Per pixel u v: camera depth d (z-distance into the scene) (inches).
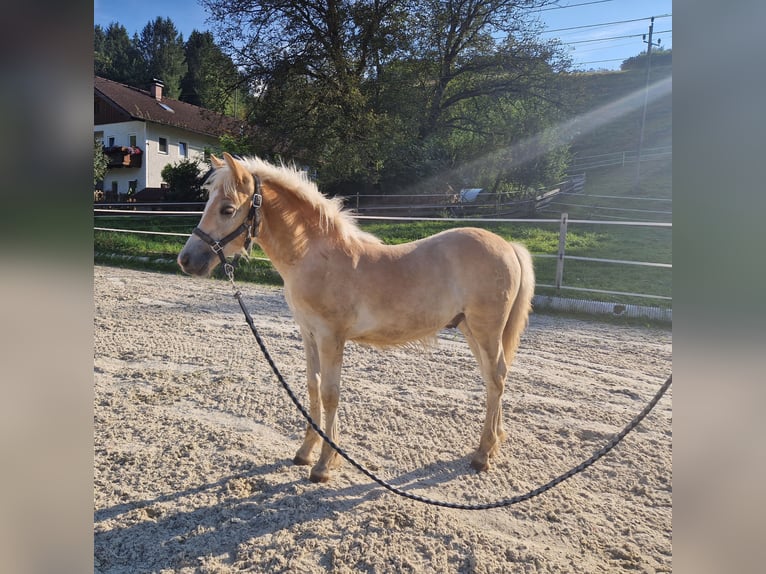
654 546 101.3
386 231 563.5
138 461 130.5
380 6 763.4
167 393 173.5
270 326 261.4
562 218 317.7
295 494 117.7
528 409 166.1
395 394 176.7
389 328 125.5
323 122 736.3
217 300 319.3
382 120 735.7
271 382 185.5
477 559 96.3
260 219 117.6
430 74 835.4
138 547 99.5
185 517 109.0
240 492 118.1
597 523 108.9
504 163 851.4
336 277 119.6
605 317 287.3
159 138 1123.9
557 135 840.9
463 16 836.6
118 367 197.9
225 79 810.8
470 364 210.2
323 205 122.4
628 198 812.0
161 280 385.1
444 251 129.2
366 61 799.1
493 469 130.3
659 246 482.3
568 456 137.3
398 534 103.7
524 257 139.8
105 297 319.9
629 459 135.3
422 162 805.9
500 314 131.3
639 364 210.8
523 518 110.5
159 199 901.2
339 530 105.0
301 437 146.3
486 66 842.8
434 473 128.0
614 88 1793.8
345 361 212.2
